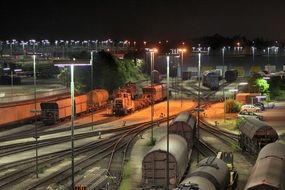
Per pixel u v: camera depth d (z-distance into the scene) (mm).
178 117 68000
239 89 150000
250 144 64062
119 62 155250
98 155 66000
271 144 46281
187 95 151500
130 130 88250
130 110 113688
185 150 52000
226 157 49469
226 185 41250
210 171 39375
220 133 85500
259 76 143750
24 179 52406
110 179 48156
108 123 98938
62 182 50906
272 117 103625
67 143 75875
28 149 70375
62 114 98750
